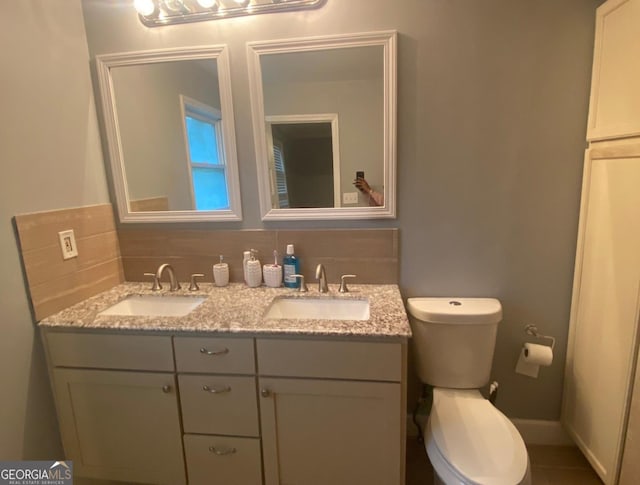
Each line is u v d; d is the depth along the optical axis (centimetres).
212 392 133
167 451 142
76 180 156
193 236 176
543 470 161
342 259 169
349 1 149
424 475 160
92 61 165
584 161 148
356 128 157
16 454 132
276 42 154
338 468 134
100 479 154
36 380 139
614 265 133
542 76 145
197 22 158
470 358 153
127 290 171
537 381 171
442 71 149
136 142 171
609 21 131
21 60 132
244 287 171
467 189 157
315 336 124
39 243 139
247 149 165
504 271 162
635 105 121
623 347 129
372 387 126
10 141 128
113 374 137
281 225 170
